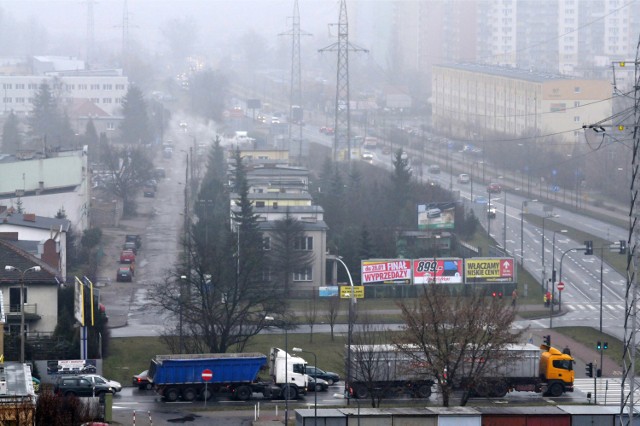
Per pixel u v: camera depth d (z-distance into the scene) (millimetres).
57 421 117625
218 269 179750
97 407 129375
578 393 157125
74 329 166000
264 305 189000
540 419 124125
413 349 144750
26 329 169375
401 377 148125
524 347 154750
